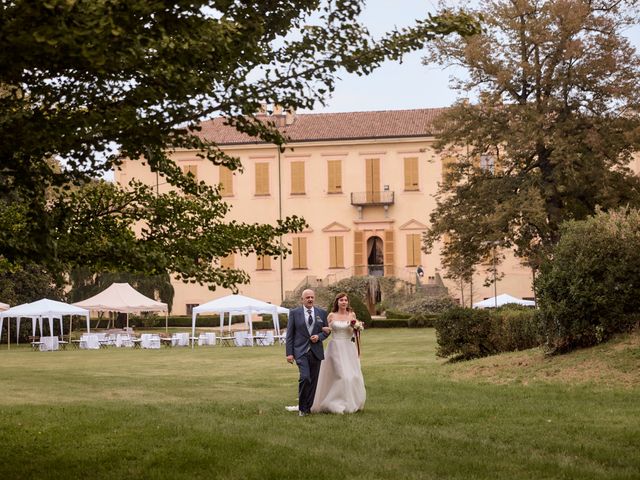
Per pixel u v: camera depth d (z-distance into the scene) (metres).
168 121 6.59
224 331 48.56
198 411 11.47
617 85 29.34
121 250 7.39
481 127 30.23
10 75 5.65
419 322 45.97
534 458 7.38
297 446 8.30
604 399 11.43
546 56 29.95
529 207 27.94
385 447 8.12
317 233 58.31
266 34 7.23
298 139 58.28
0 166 6.31
